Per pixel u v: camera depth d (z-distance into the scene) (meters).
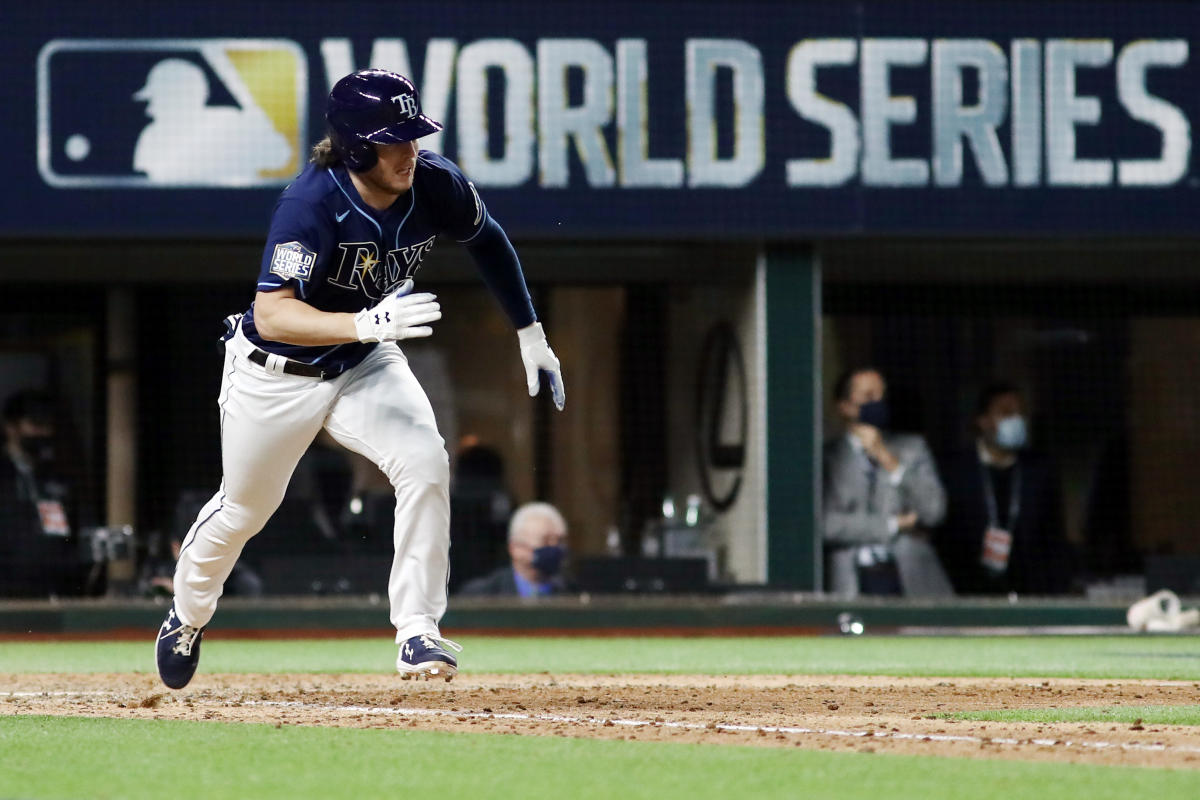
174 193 37.53
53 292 46.62
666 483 46.88
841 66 38.28
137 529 46.69
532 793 10.49
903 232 38.31
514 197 37.69
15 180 37.38
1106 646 31.53
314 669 25.11
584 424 47.44
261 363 15.83
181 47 37.50
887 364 46.28
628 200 37.91
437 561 16.00
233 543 16.73
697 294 44.06
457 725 14.70
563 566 40.44
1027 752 12.52
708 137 38.06
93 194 37.47
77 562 41.53
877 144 38.34
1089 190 38.66
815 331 38.97
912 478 40.62
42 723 14.86
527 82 37.69
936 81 38.41
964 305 46.66
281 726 14.48
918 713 16.17
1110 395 47.94
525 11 37.69
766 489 38.66
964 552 43.31
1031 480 43.56
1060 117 38.62
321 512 43.88
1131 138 38.72
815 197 38.28
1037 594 43.41
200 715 15.73
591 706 16.91
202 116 37.50
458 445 48.16
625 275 43.34
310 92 37.56
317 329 14.77
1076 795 10.31
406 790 10.63
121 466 46.81
